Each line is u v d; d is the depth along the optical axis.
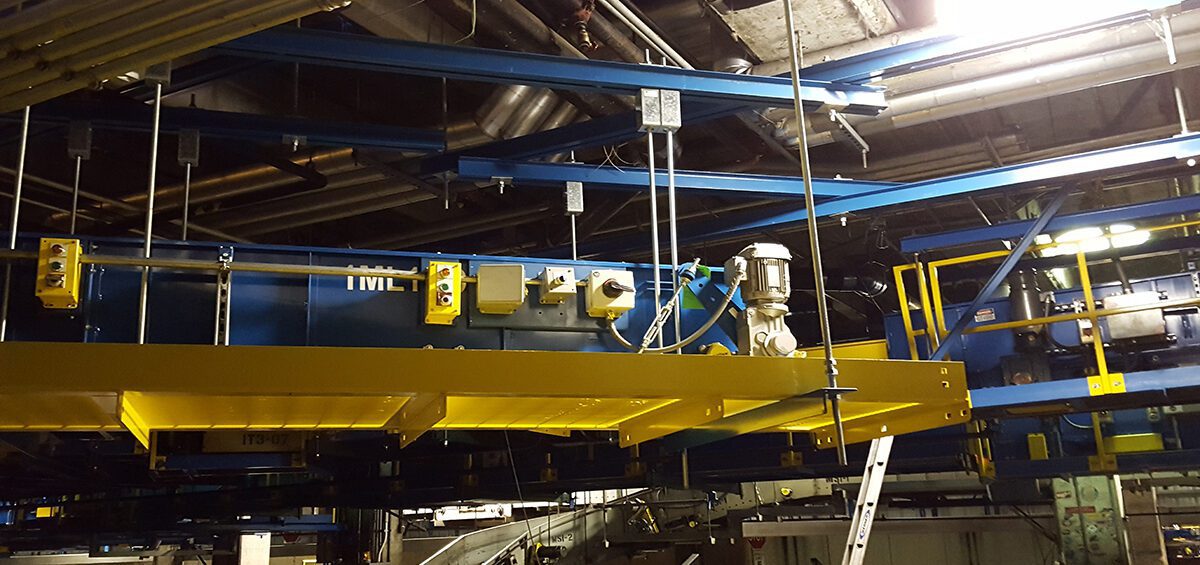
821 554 15.10
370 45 6.42
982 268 13.41
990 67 8.35
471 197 11.87
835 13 8.05
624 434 5.67
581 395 4.14
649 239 10.21
